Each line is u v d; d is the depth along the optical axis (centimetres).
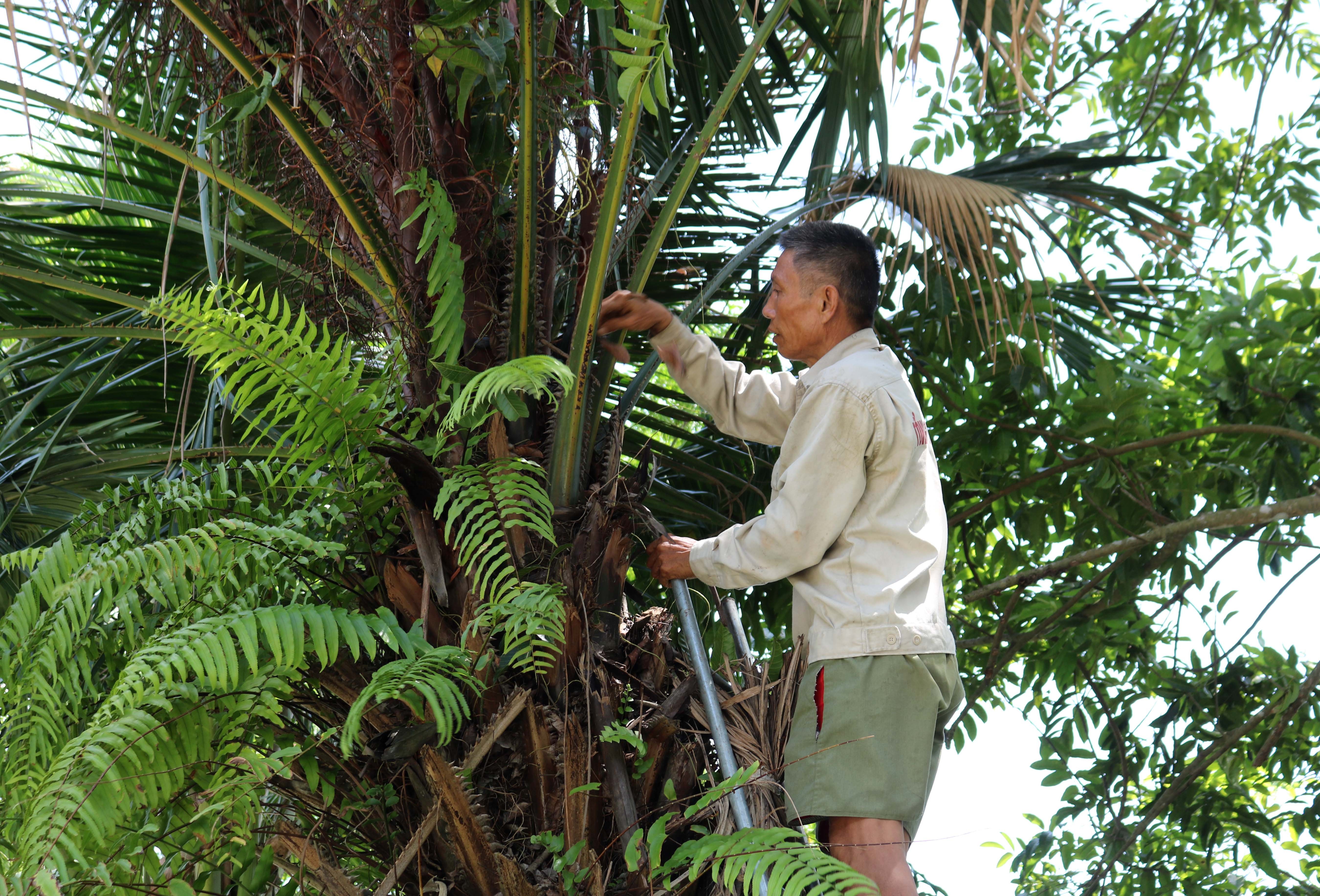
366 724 177
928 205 300
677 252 344
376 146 206
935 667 181
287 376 178
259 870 170
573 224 235
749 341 354
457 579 183
